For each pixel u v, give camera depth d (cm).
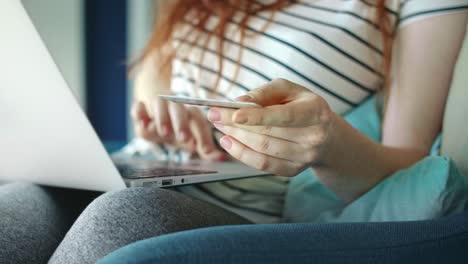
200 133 100
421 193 67
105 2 279
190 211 57
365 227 51
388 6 99
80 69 275
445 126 83
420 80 92
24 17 60
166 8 128
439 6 92
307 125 57
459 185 65
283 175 64
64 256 51
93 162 65
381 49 102
